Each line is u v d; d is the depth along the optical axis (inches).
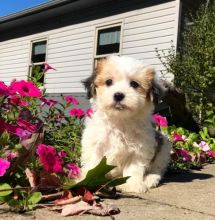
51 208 11.5
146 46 49.6
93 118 17.4
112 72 17.1
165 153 18.6
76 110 21.7
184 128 32.5
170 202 14.1
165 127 24.8
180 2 46.3
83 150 17.1
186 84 36.5
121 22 53.0
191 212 12.8
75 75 60.4
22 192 11.8
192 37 38.3
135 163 16.5
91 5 57.3
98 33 57.2
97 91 17.4
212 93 35.6
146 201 14.0
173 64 37.7
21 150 12.5
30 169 12.6
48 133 20.1
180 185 17.8
